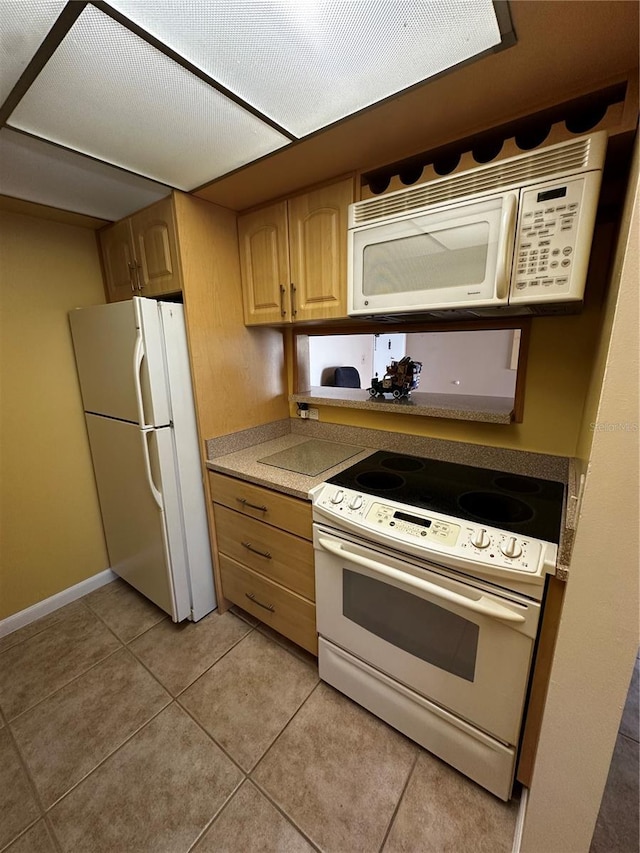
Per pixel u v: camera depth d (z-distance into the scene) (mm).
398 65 891
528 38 806
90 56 848
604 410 670
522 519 1125
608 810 1144
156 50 839
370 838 1095
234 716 1459
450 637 1147
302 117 1100
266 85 958
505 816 1137
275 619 1737
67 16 738
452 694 1180
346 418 2006
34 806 1188
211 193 1586
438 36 806
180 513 1791
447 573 1104
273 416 2141
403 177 1426
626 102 908
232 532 1812
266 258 1719
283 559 1602
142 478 1766
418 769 1271
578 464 1263
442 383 3729
